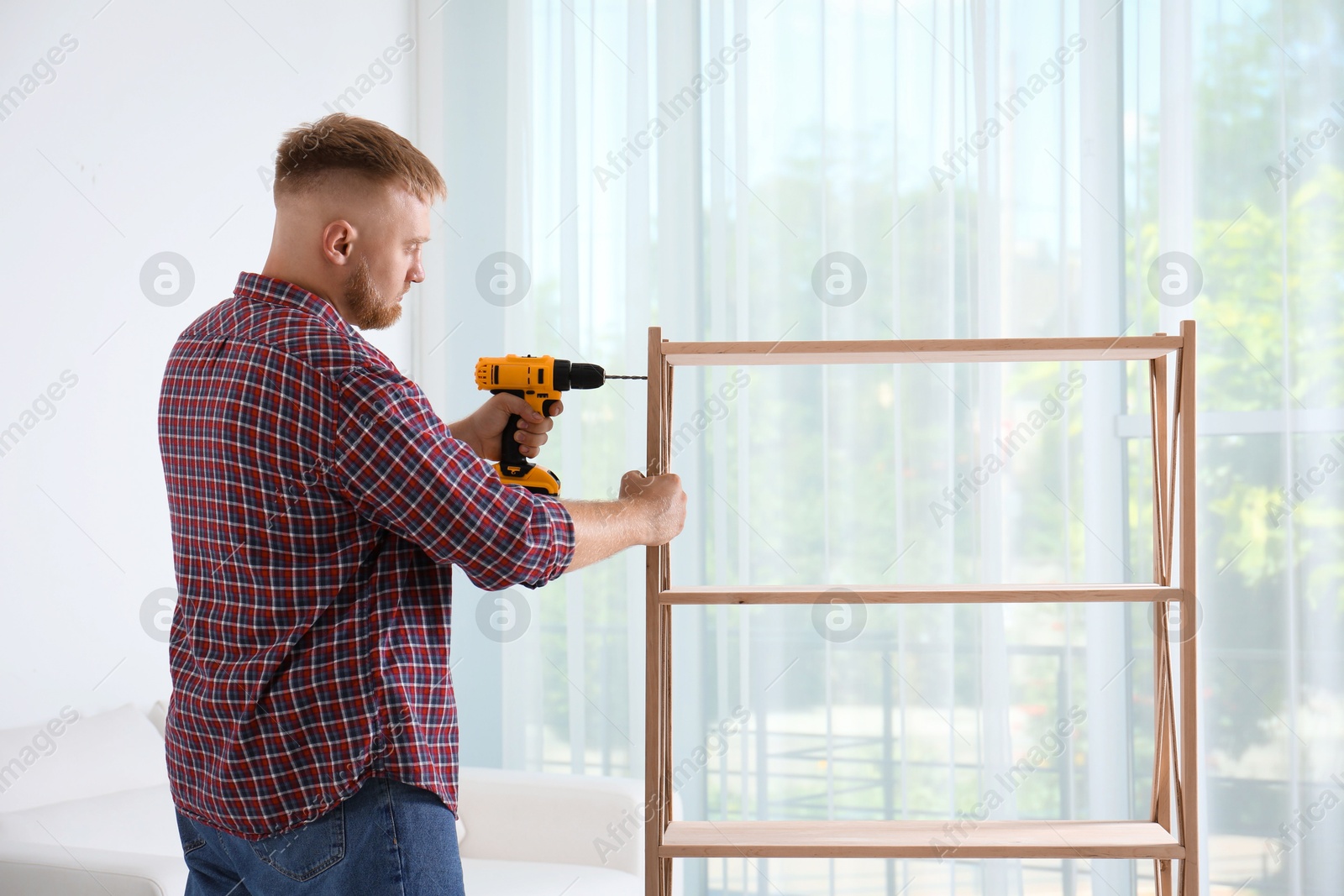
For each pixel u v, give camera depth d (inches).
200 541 46.8
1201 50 100.0
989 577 104.8
